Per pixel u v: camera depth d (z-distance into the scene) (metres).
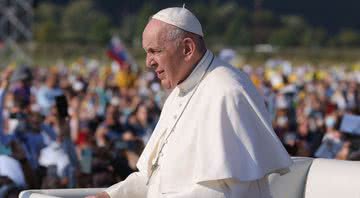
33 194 14.38
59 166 26.73
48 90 48.09
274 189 15.36
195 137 13.20
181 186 13.19
